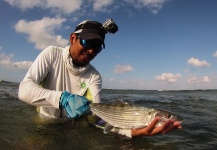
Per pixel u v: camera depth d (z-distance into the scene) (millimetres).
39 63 967
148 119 832
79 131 925
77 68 1020
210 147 847
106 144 796
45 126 966
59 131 908
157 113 824
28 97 865
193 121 1331
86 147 759
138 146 799
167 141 892
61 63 1021
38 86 885
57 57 1018
